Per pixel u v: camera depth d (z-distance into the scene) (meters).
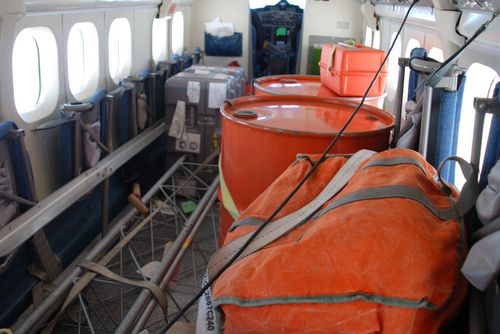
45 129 2.98
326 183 1.63
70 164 3.23
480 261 1.01
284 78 4.30
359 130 2.46
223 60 7.22
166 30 5.92
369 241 1.12
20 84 2.98
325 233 1.16
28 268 3.05
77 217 3.78
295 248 1.17
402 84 2.24
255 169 2.41
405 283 1.05
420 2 2.75
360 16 6.91
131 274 3.55
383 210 1.19
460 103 1.86
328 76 3.78
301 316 1.11
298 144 2.28
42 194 3.18
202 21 7.13
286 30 7.03
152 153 5.35
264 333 1.16
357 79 3.40
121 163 3.84
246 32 7.10
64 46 3.30
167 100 4.62
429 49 3.21
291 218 1.46
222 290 1.19
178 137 4.66
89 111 3.30
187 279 3.52
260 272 1.17
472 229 1.36
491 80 2.35
